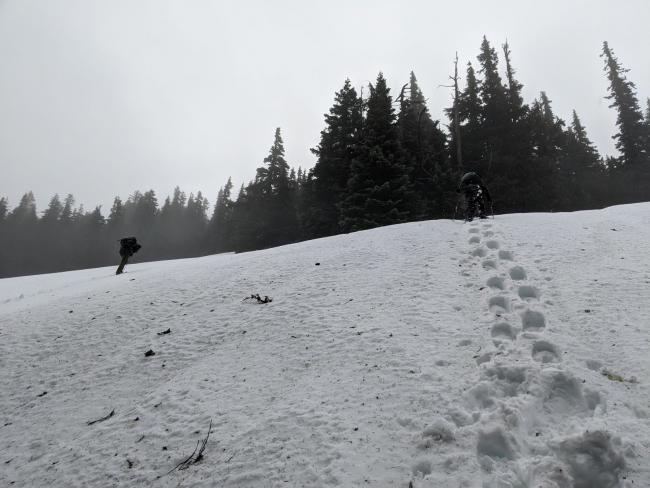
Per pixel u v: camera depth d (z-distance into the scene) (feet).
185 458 10.73
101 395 14.76
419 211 76.23
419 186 82.33
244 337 17.61
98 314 22.90
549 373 11.62
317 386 13.06
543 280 18.90
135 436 12.02
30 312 25.88
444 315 16.66
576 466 8.74
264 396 13.03
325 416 11.47
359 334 16.03
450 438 9.97
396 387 12.28
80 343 19.34
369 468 9.48
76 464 11.25
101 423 13.03
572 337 13.96
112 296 26.66
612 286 17.37
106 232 233.55
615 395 10.89
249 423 11.73
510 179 81.05
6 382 16.61
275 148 123.85
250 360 15.56
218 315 20.48
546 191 82.07
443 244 26.48
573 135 121.49
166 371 15.74
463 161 89.76
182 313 21.40
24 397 15.39
